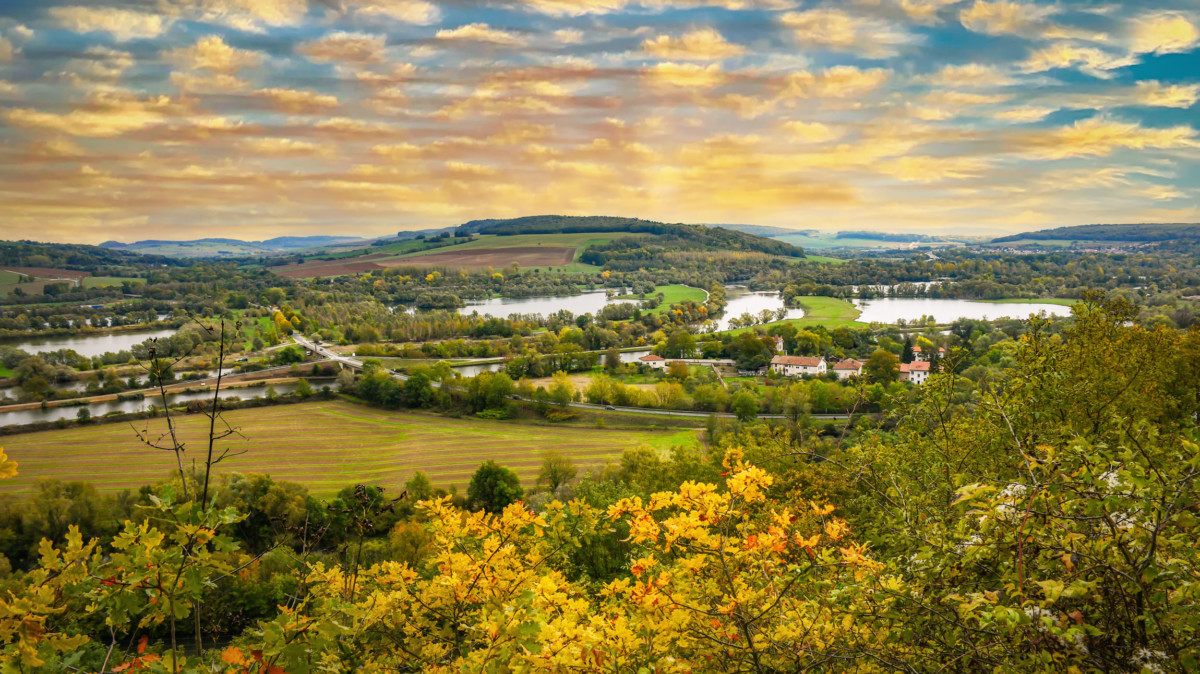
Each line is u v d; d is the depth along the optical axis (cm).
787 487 1608
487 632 516
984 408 1044
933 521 690
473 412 9500
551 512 693
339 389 10650
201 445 7850
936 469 1053
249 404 9788
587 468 7000
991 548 472
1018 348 1162
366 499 652
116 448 7588
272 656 421
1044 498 455
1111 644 424
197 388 10488
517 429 8762
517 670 490
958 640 498
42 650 382
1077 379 1309
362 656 651
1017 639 441
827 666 587
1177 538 413
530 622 477
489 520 673
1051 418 1074
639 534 605
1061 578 449
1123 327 1677
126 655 416
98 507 5206
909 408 1286
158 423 8644
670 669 543
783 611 607
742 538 631
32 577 384
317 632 444
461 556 646
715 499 586
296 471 7150
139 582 386
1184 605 400
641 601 598
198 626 420
